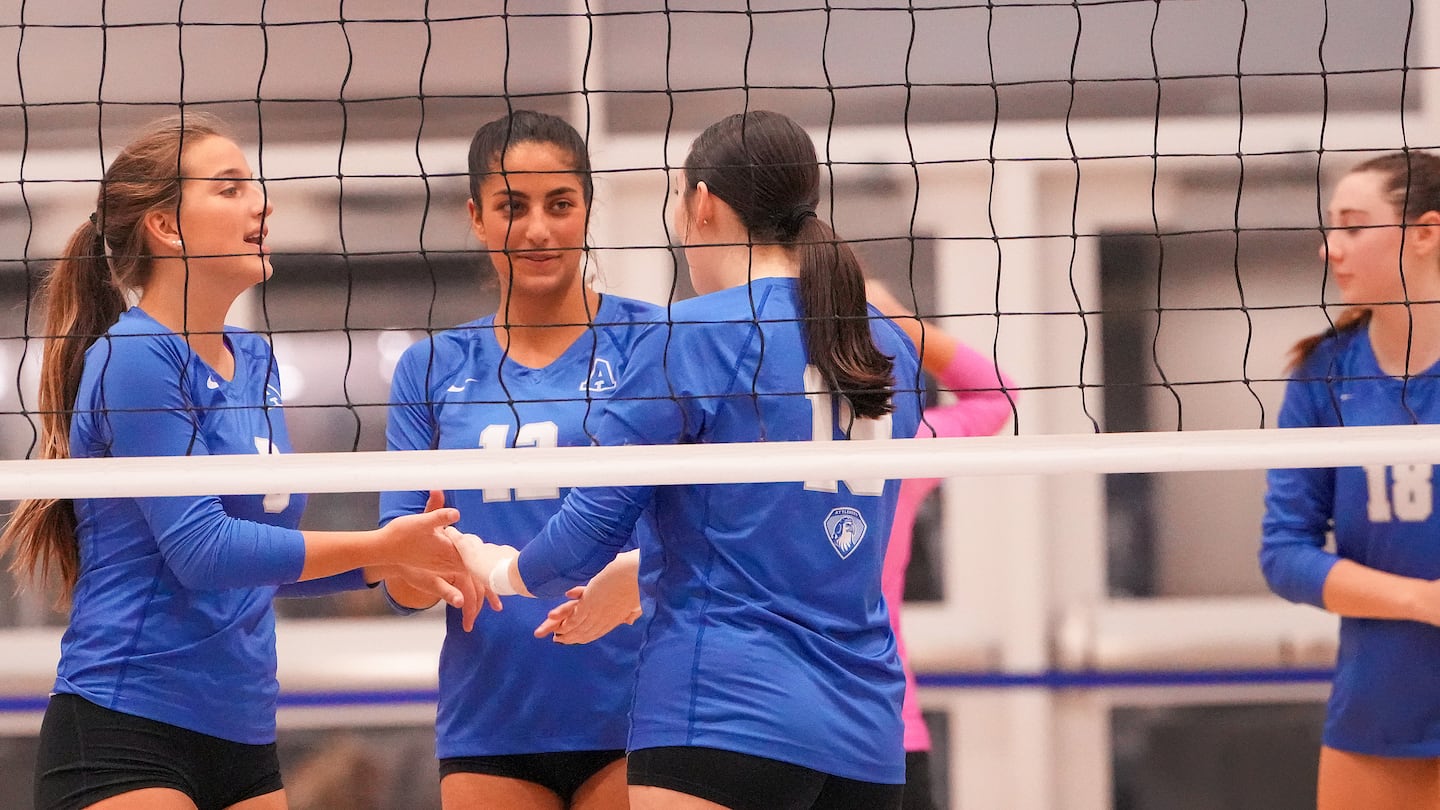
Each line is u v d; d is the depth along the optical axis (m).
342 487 4.65
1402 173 5.99
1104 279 11.94
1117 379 11.95
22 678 11.63
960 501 11.77
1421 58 11.53
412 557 5.12
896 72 11.87
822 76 11.88
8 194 11.90
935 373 6.42
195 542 4.86
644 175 11.82
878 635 4.62
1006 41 11.82
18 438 11.92
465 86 11.96
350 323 12.07
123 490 4.65
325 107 11.99
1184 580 11.82
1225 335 11.85
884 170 11.85
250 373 5.55
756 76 11.88
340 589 5.91
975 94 11.88
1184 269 11.87
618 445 4.58
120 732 4.94
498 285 6.06
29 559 5.23
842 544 4.50
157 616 5.04
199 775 5.12
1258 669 11.55
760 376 4.55
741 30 11.84
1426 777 6.00
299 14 11.95
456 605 5.54
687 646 4.38
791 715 4.23
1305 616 11.58
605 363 5.81
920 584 11.83
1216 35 11.71
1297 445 4.74
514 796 5.63
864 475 4.45
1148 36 11.74
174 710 5.02
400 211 12.07
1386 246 5.99
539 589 4.91
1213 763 11.10
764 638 4.32
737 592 4.41
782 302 4.62
